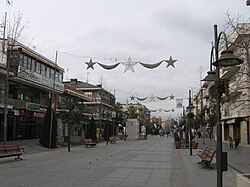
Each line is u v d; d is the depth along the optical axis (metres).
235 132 53.22
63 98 46.41
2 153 18.61
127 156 24.06
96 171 15.26
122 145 42.25
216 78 9.73
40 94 45.44
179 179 13.26
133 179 13.11
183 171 15.76
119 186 11.48
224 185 11.74
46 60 43.66
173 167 17.38
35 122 42.72
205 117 67.31
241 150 35.25
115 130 85.06
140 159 21.75
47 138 32.78
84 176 13.60
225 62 9.16
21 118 39.34
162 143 50.28
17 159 20.28
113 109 80.75
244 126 46.69
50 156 23.31
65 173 14.41
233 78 22.31
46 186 11.15
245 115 44.78
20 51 33.91
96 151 29.50
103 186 11.40
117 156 23.97
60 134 48.94
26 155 23.72
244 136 46.72
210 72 11.32
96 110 74.81
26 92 42.47
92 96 77.38
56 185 11.38
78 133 60.03
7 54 25.95
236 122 49.91
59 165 17.55
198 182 12.53
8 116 36.28
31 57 39.47
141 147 37.34
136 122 66.38
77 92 59.56
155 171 15.64
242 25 17.89
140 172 15.21
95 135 49.47
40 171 14.97
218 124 9.30
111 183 12.04
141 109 122.69
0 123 35.22
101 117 64.88
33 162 18.89
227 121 56.06
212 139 71.00
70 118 37.78
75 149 32.44
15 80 35.56
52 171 15.02
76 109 39.41
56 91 45.72
